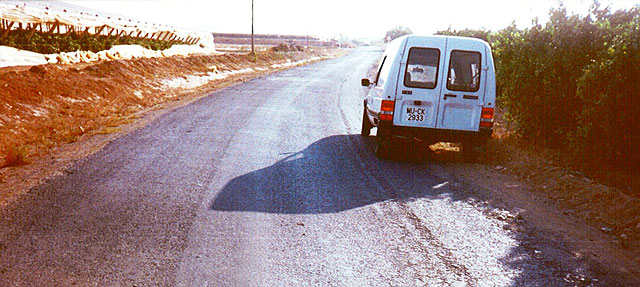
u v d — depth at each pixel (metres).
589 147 6.64
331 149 8.21
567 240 4.30
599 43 7.05
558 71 7.67
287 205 5.15
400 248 4.05
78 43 26.58
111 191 5.46
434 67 7.32
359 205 5.21
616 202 5.11
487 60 7.09
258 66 37.25
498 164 7.42
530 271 3.64
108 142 8.32
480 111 7.16
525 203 5.41
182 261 3.69
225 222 4.57
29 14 23.89
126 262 3.64
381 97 7.50
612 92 5.94
